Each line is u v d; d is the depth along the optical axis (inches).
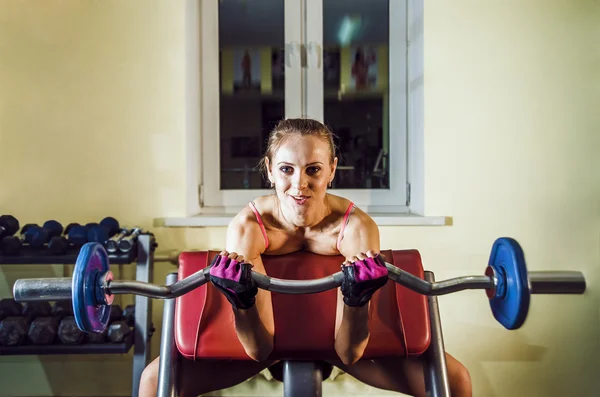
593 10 70.7
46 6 69.1
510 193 70.7
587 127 70.8
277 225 42.5
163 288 35.5
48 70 69.1
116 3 69.4
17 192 69.1
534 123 70.8
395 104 78.1
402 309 44.9
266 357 41.0
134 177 69.5
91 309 35.0
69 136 69.3
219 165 77.6
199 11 76.7
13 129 69.0
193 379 46.3
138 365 59.4
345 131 78.6
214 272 32.4
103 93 69.4
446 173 70.6
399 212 77.7
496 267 38.9
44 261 58.4
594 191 70.7
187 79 70.9
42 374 70.1
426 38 70.4
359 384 68.6
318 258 44.7
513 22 70.6
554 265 70.9
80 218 69.4
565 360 71.0
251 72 78.1
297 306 42.9
